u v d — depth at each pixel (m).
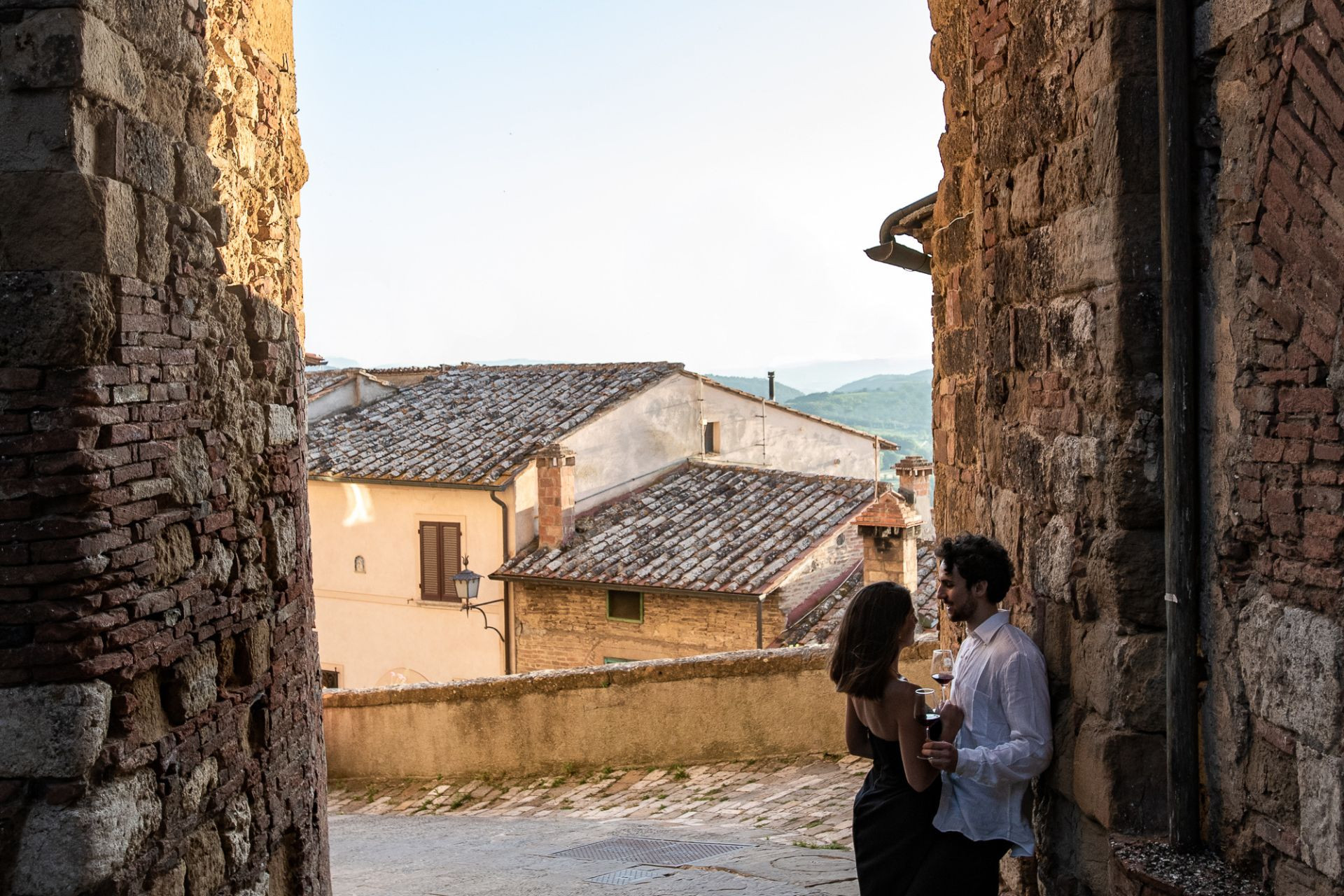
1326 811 2.90
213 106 4.46
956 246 6.91
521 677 10.73
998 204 4.77
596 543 18.70
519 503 19.19
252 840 4.52
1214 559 3.45
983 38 4.91
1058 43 4.08
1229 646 3.36
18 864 3.40
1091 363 3.86
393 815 10.38
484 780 10.75
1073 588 3.99
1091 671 3.85
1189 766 3.49
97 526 3.50
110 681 3.59
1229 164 3.33
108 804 3.49
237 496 4.54
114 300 3.64
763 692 9.62
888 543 15.45
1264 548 3.18
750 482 20.12
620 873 6.61
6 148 3.53
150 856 3.73
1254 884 3.24
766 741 9.62
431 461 20.39
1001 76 4.72
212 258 4.38
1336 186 2.81
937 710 4.26
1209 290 3.46
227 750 4.33
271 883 4.74
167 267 4.01
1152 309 3.62
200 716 4.11
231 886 4.32
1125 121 3.60
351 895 6.69
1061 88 4.06
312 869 5.20
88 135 3.61
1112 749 3.65
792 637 16.22
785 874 6.11
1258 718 3.23
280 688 4.91
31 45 3.50
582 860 7.21
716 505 19.42
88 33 3.54
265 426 4.87
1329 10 2.81
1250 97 3.21
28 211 3.51
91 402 3.50
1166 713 3.61
